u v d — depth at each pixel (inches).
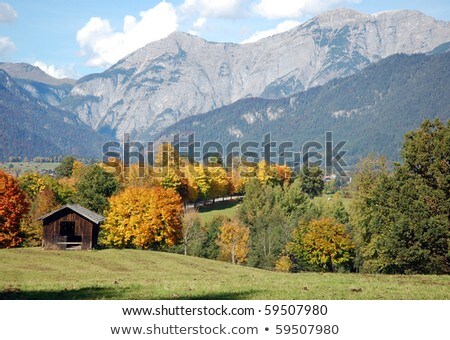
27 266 2020.2
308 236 3070.9
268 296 1136.8
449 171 2139.5
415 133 2272.4
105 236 3368.6
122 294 1183.6
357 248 3122.5
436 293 1174.3
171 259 2415.1
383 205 2295.8
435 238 2075.5
